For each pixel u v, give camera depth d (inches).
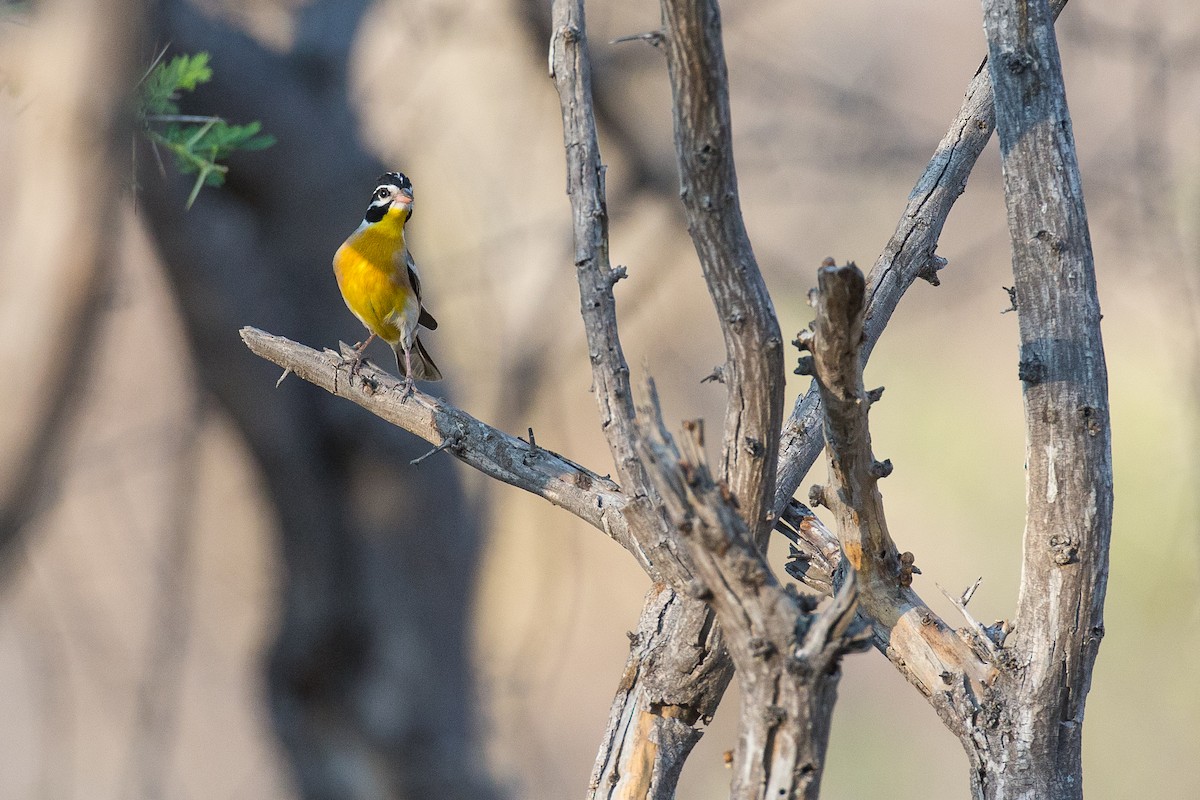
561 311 602.9
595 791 193.5
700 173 150.9
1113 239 570.9
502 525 579.5
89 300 176.4
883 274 222.2
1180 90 532.1
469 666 528.4
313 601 504.4
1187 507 451.5
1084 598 173.6
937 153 228.5
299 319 471.2
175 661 530.0
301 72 466.6
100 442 570.9
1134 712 642.8
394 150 555.5
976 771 178.1
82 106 170.7
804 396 221.9
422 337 552.7
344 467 496.4
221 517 556.1
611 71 561.0
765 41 653.9
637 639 199.2
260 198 456.1
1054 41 177.8
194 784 663.8
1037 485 175.5
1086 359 173.9
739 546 141.3
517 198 625.0
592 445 781.9
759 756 142.6
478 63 624.1
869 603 186.4
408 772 507.2
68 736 539.8
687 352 724.7
